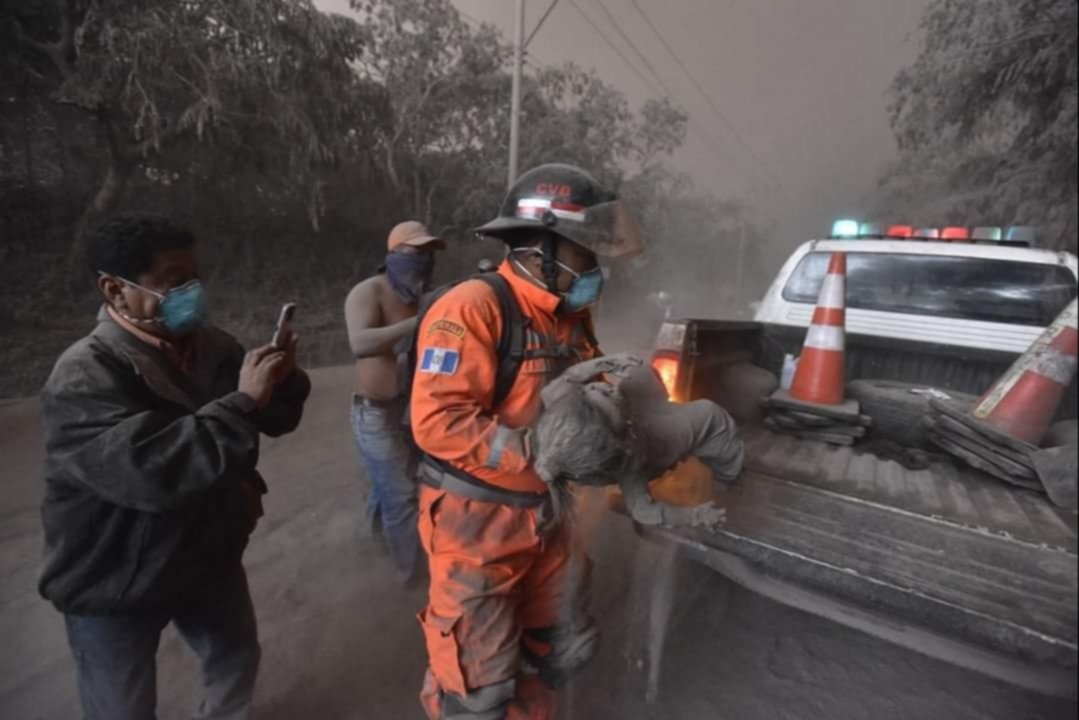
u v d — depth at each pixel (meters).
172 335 1.32
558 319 1.32
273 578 2.40
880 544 1.07
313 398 5.50
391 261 2.31
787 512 1.21
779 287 2.20
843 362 1.63
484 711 1.21
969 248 1.40
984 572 0.98
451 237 4.43
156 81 5.00
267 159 6.02
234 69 5.25
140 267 1.20
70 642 1.30
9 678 1.75
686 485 1.31
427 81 4.56
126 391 1.19
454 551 1.25
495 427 1.15
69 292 4.19
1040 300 1.31
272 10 5.18
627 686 1.46
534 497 1.26
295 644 1.98
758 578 1.17
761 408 1.73
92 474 1.10
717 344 1.77
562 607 1.44
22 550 2.38
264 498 3.22
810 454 1.50
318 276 6.81
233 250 6.32
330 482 3.49
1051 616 0.88
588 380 1.13
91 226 4.75
